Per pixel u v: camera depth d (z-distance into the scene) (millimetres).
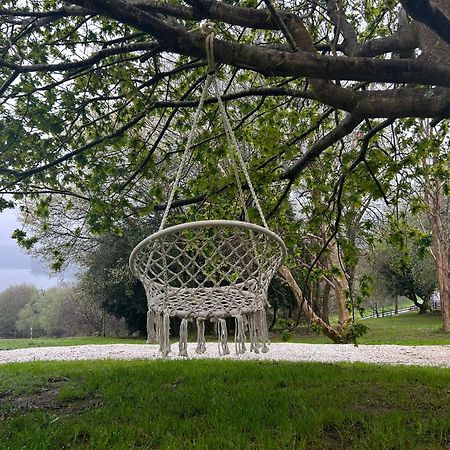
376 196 4703
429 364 8727
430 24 2580
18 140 4473
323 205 5645
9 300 32500
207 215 5637
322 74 2949
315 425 3754
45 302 28625
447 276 18734
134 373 6281
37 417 4258
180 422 3957
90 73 4625
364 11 5520
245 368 6590
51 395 5359
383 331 20234
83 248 18547
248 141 5820
